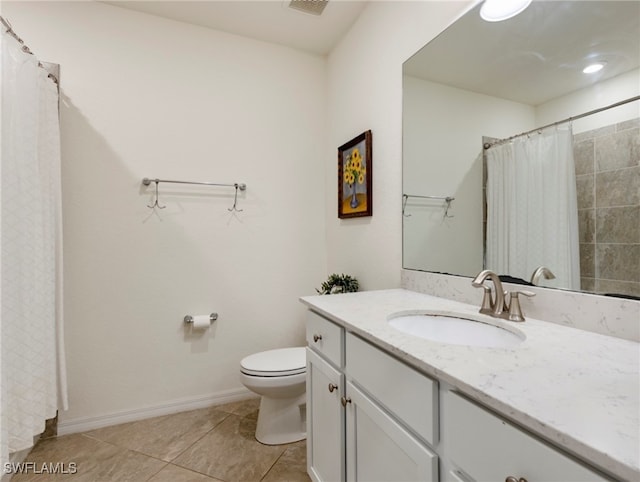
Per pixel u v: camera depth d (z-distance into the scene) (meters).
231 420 1.97
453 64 1.35
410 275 1.59
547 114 1.01
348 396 1.06
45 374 1.48
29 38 1.77
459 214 1.32
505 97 1.15
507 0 1.13
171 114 2.08
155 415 2.01
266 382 1.63
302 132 2.44
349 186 2.12
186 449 1.67
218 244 2.19
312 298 1.40
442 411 0.68
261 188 2.31
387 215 1.77
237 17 2.07
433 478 0.69
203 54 2.16
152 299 2.03
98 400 1.90
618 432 0.43
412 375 0.75
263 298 2.31
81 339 1.87
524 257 1.08
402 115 1.64
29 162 1.36
